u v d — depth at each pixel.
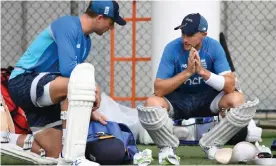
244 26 36.38
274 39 36.22
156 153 22.66
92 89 17.20
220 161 19.34
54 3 36.84
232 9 36.44
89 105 17.28
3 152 19.20
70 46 18.11
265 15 36.31
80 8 36.34
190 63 19.59
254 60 36.31
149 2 35.91
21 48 37.09
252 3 36.41
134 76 32.00
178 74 19.88
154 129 19.28
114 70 35.78
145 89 36.19
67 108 17.66
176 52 20.28
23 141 19.81
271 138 29.03
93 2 18.33
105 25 18.47
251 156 19.22
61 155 17.72
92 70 17.31
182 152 22.83
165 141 19.50
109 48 36.41
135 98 31.94
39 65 18.67
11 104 21.95
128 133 19.47
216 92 20.56
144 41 36.16
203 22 19.77
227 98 20.06
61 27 18.23
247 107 19.36
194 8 28.03
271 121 31.91
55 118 19.27
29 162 19.73
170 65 20.28
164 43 28.41
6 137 19.98
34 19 37.06
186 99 20.80
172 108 20.73
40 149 19.55
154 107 19.12
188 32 19.66
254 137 24.45
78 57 18.45
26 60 18.72
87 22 18.41
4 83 22.11
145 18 32.06
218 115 20.92
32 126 19.39
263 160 18.94
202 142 20.14
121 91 36.44
